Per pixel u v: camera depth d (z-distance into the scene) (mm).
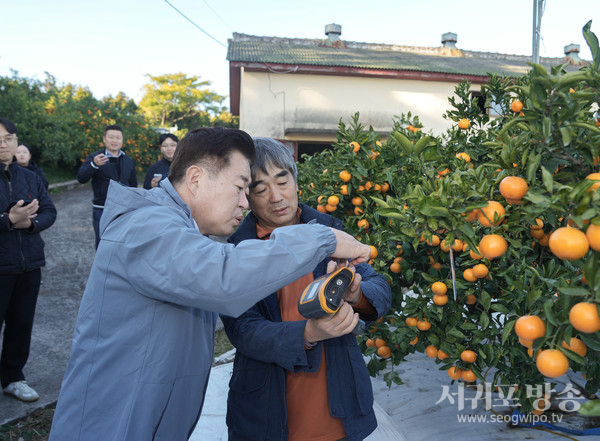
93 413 1235
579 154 1297
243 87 11883
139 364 1238
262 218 1963
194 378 1369
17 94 14719
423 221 1447
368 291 1749
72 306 5574
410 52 16828
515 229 1449
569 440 2693
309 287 1484
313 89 12078
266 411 1691
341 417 1701
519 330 1221
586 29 1213
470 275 2203
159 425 1249
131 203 1292
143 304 1250
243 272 1143
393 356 2723
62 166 16469
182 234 1204
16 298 3494
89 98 18531
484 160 3367
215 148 1375
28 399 3465
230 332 1705
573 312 1067
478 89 12477
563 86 1174
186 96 53469
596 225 1005
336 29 16188
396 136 1646
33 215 3492
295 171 1954
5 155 3480
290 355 1538
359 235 3037
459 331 2318
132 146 18953
